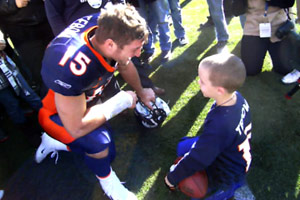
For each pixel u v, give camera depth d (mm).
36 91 2664
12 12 2137
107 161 1634
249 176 1786
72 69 1157
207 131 1302
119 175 1932
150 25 3318
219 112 1293
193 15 4008
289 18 2338
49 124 1590
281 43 2365
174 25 3227
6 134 2375
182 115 2324
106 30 1064
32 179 1985
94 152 1545
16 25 2250
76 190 1881
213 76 1224
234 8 2418
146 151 2072
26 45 2432
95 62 1210
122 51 1142
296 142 1971
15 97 2129
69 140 1551
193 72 2811
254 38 2410
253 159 1886
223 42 2984
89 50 1191
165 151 2047
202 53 3090
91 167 1635
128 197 1701
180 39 3289
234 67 1200
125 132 2252
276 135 2039
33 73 2676
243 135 1347
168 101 2490
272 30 2346
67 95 1204
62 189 1899
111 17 1049
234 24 3570
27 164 2098
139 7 2668
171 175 1575
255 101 2357
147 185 1839
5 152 2217
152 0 2658
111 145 1815
